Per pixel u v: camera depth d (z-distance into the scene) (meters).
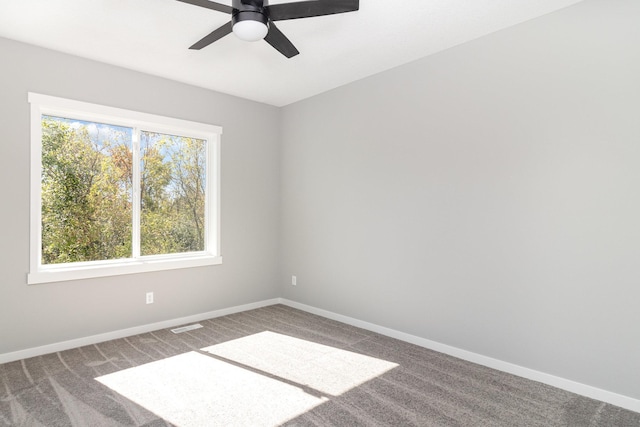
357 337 3.47
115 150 3.48
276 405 2.23
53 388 2.42
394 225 3.46
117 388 2.43
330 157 4.10
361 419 2.08
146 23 2.62
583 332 2.37
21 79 2.89
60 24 2.63
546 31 2.52
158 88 3.64
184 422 2.05
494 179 2.78
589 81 2.34
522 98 2.63
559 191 2.47
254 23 1.92
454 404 2.25
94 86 3.24
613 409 2.20
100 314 3.29
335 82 3.85
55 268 3.13
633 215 2.19
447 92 3.06
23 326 2.91
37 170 2.97
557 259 2.48
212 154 4.14
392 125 3.48
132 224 3.58
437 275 3.14
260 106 4.54
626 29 2.21
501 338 2.75
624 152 2.22
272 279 4.68
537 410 2.19
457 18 2.58
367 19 2.58
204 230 4.14
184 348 3.15
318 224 4.24
